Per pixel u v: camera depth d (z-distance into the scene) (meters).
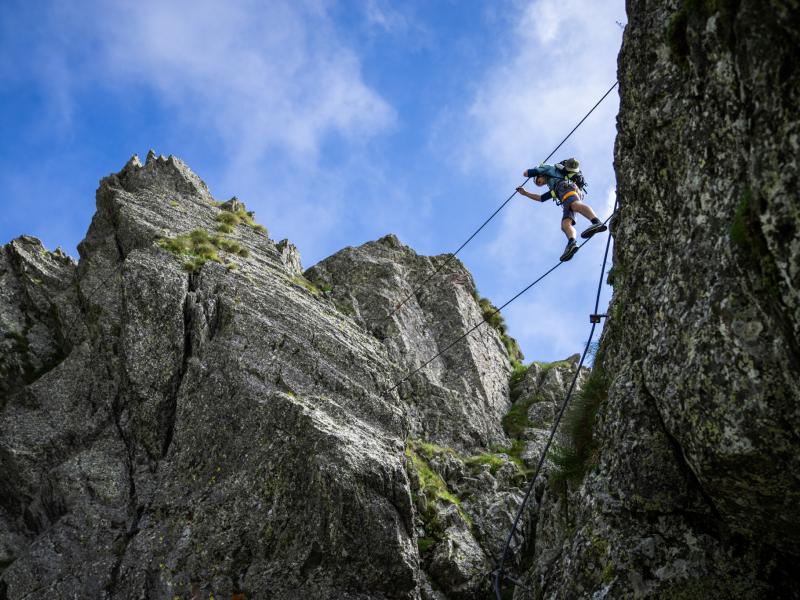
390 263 31.45
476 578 19.31
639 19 13.19
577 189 17.62
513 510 21.64
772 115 8.66
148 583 17.11
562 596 12.67
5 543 19.03
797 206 8.35
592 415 15.93
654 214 13.28
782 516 10.35
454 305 30.77
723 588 11.27
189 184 30.86
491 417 27.19
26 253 27.20
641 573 11.74
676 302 10.88
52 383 21.97
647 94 12.39
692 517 11.89
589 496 13.55
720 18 9.68
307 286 27.91
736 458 9.75
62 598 16.92
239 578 17.27
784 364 9.02
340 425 20.02
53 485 19.38
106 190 28.84
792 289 8.53
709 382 9.92
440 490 21.88
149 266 22.94
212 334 22.19
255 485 18.52
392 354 26.91
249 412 19.84
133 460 19.91
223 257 25.66
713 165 10.48
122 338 21.38
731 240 9.58
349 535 17.52
